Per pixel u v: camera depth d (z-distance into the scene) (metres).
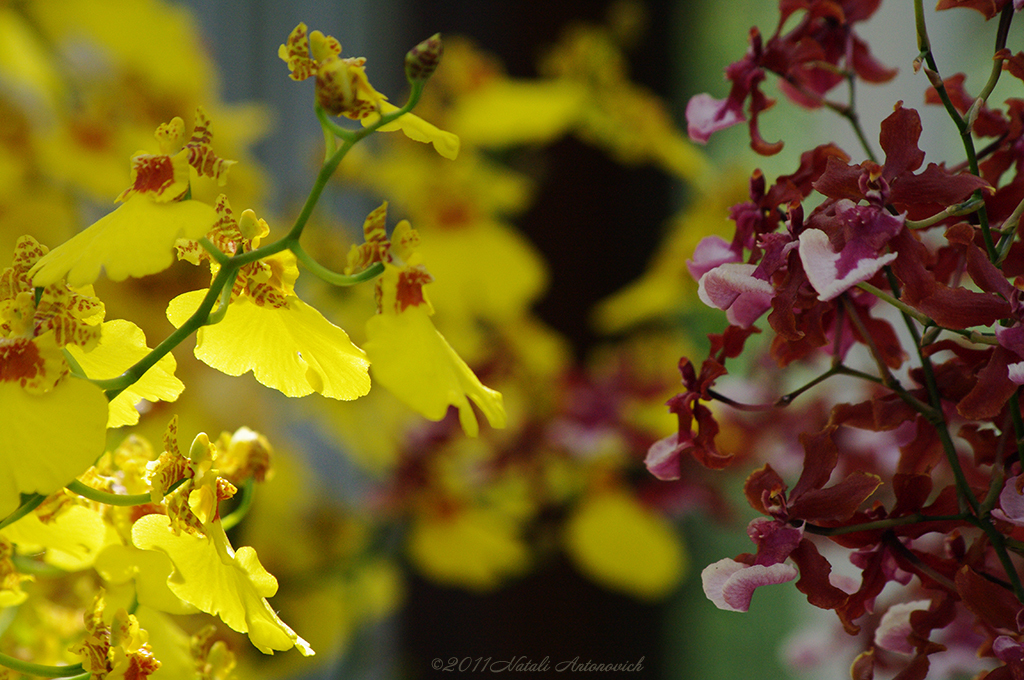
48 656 0.74
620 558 1.21
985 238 0.68
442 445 1.27
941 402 0.70
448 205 1.26
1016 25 1.06
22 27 1.02
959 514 0.68
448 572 1.27
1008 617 0.68
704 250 0.70
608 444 1.18
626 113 1.28
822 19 0.73
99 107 1.06
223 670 0.70
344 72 0.66
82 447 0.66
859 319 0.69
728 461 0.69
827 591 0.68
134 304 1.06
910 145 0.68
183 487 0.67
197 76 1.13
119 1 1.06
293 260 0.68
